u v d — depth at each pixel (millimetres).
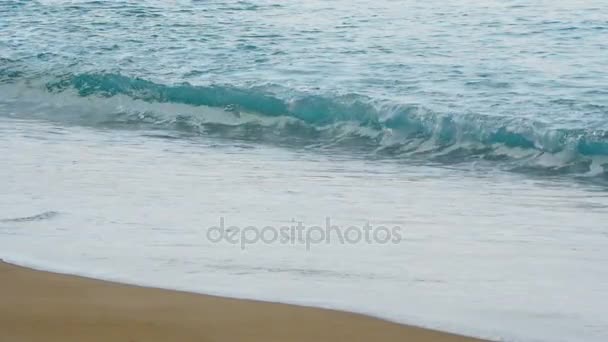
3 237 28031
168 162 40031
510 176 39156
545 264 26250
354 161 41750
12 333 19750
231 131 48375
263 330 20453
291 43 65750
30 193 33688
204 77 55812
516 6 79688
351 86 52812
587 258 26891
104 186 34969
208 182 36125
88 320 20656
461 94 50594
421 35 68312
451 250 27484
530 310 22469
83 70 57469
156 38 68312
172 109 51531
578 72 55688
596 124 44188
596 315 22203
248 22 74188
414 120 45969
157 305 21859
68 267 25094
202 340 19688
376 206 32781
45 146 43062
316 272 25156
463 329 21062
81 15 78562
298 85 53125
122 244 27422
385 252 27172
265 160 41219
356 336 20328
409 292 23609
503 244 28219
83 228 29109
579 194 35719
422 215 31641
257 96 50188
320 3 82875
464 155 43062
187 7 81938
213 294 23000
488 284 24438
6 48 65062
